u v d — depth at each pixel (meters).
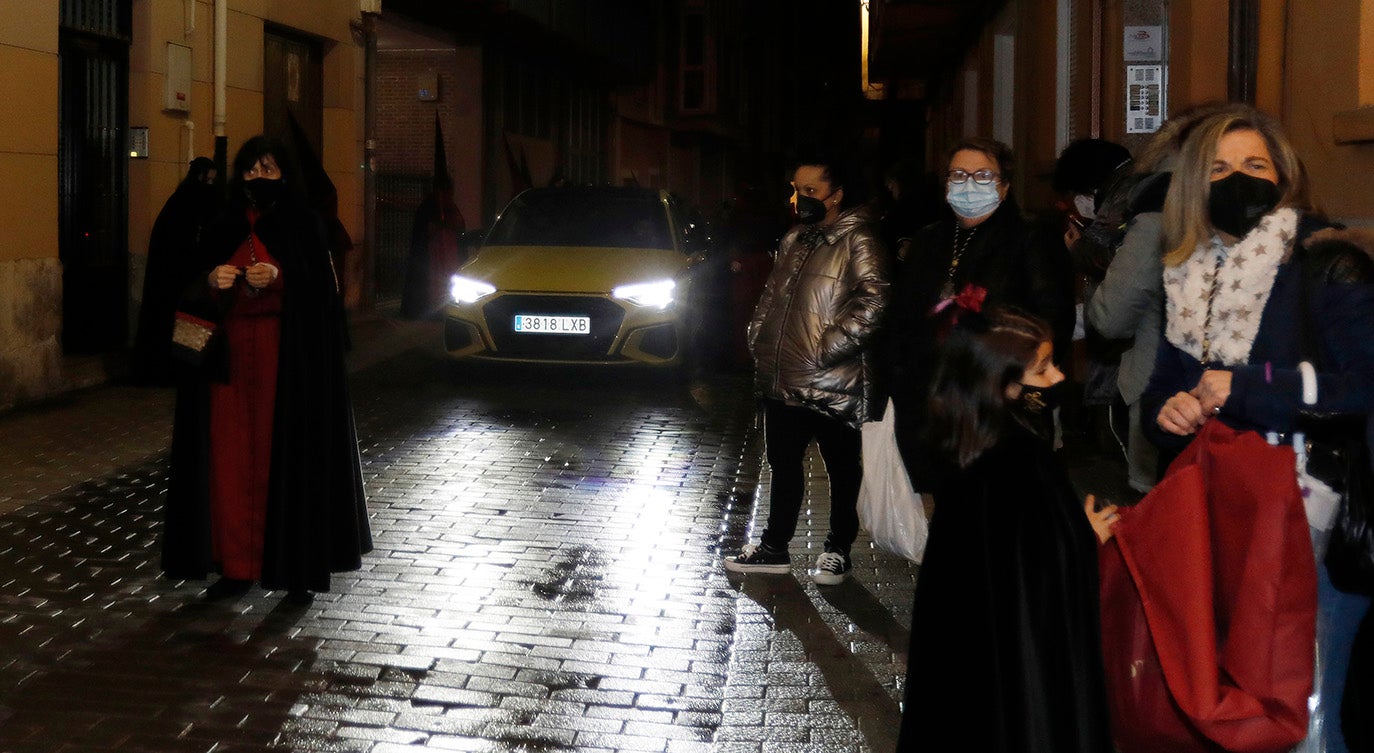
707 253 12.97
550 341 11.40
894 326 5.06
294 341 5.41
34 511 7.03
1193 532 2.88
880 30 18.78
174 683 4.70
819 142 5.82
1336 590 3.16
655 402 11.00
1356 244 3.20
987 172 4.71
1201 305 3.43
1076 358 9.27
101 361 11.24
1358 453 3.12
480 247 12.52
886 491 5.07
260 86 14.18
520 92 24.19
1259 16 6.55
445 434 9.43
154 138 12.12
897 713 4.52
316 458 5.45
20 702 4.49
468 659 4.99
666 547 6.59
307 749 4.16
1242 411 3.20
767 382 5.92
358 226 16.58
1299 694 2.86
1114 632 3.02
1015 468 2.89
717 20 37.91
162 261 10.99
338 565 5.54
